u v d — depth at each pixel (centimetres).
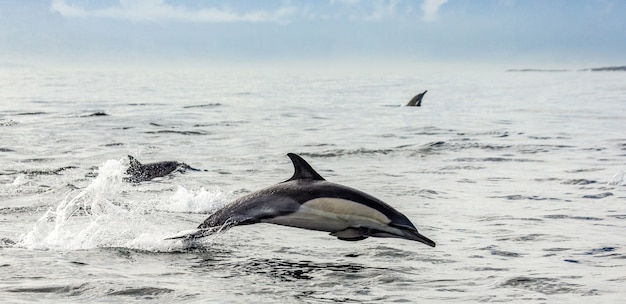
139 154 2630
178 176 2067
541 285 926
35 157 2469
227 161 2469
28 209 1480
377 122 4228
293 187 1088
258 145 2992
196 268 995
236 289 879
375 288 905
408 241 1209
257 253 1101
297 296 855
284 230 1277
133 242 1155
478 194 1802
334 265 1033
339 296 862
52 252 1079
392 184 1977
